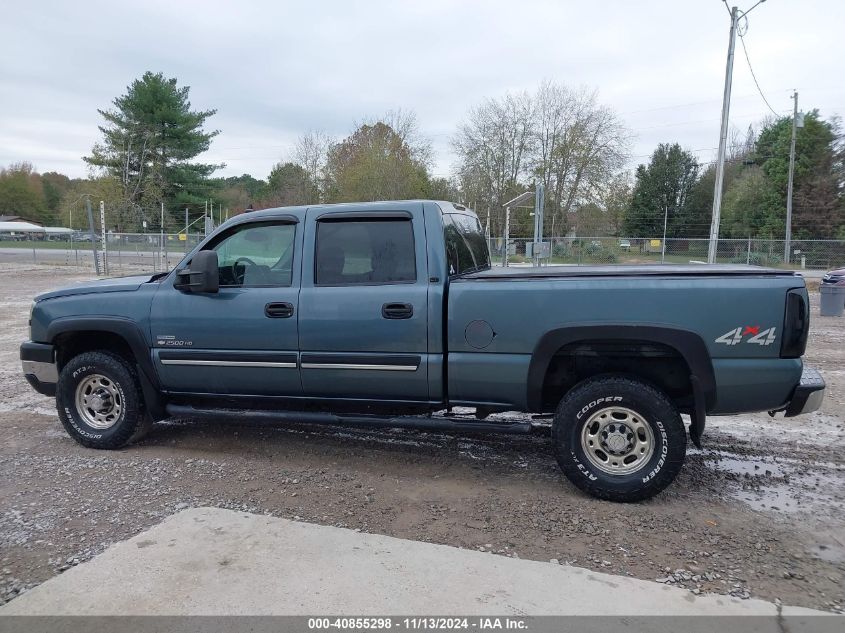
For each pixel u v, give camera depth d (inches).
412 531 139.2
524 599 110.3
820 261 1059.3
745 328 143.1
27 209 3634.4
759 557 128.2
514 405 162.7
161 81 1927.9
